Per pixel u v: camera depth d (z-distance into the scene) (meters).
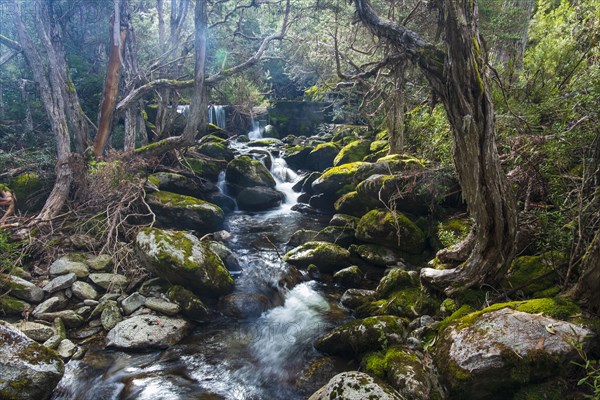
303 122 18.83
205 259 6.21
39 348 4.15
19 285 5.61
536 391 3.34
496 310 3.93
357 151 12.73
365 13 5.07
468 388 3.48
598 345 3.43
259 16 17.23
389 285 5.98
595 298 3.71
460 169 4.46
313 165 14.26
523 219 5.45
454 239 6.45
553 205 5.29
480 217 4.43
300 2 11.59
